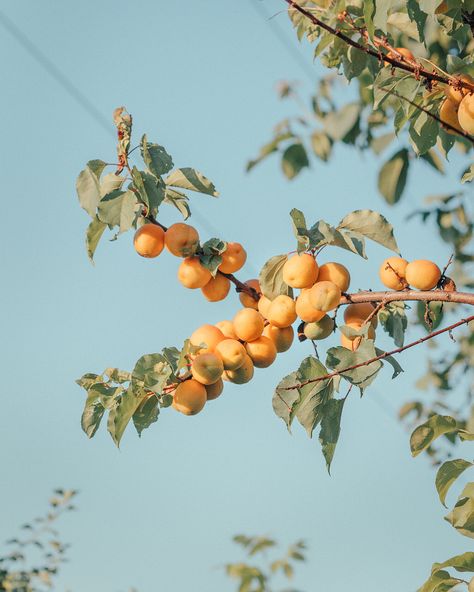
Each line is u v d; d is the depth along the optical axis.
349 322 2.15
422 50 2.43
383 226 2.11
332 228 2.10
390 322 2.17
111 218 2.11
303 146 3.07
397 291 2.09
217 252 2.14
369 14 2.12
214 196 2.17
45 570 3.32
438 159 2.96
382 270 2.14
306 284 2.10
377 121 3.00
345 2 2.25
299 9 2.17
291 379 2.06
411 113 2.19
